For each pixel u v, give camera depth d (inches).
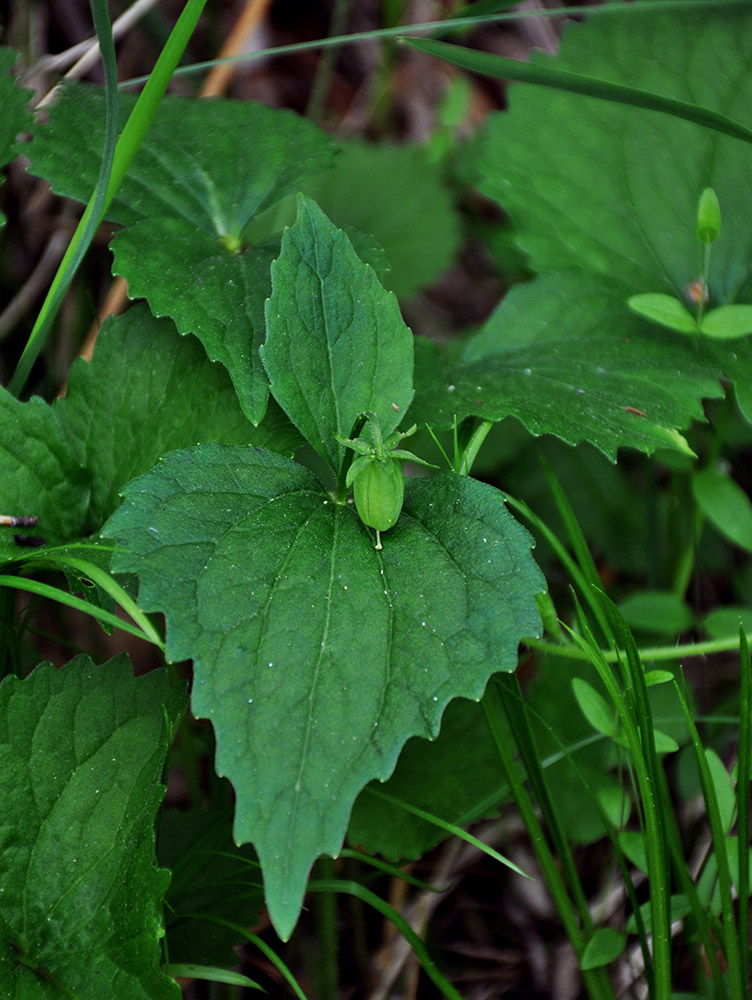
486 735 17.3
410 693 14.3
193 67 17.8
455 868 17.9
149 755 15.3
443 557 14.9
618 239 18.2
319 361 15.5
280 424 16.4
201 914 15.6
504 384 16.8
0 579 15.3
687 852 17.7
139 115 15.8
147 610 14.4
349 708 14.3
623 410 16.5
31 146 17.0
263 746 14.1
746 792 15.4
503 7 18.4
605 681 15.3
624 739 15.9
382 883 17.8
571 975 17.5
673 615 17.8
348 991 17.4
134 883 14.7
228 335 16.1
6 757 15.1
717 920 16.1
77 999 14.6
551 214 18.2
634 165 18.4
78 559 15.3
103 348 16.5
